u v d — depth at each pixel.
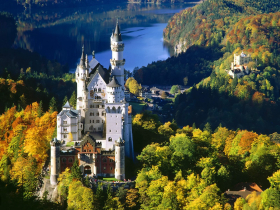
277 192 188.50
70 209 190.25
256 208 183.25
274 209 184.12
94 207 190.12
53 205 185.12
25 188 189.62
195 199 188.00
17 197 170.50
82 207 190.25
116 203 191.25
